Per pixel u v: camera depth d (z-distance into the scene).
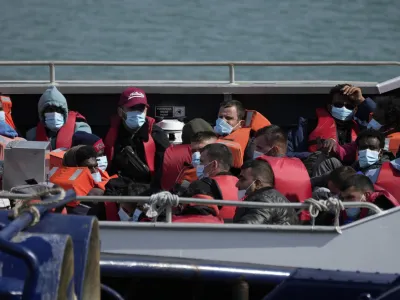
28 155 20.48
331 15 97.06
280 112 29.48
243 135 25.23
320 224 20.70
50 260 11.56
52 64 28.61
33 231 12.62
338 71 76.62
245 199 19.55
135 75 77.69
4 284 11.90
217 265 17.38
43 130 26.28
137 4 100.00
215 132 25.75
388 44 90.75
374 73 76.81
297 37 92.06
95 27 94.19
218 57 87.88
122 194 22.00
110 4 99.81
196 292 18.23
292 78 76.75
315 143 26.53
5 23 95.00
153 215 18.36
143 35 92.38
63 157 23.42
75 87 28.61
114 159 25.66
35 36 92.00
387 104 25.94
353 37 92.12
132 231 18.73
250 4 100.50
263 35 92.62
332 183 20.84
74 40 91.12
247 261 18.72
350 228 18.88
